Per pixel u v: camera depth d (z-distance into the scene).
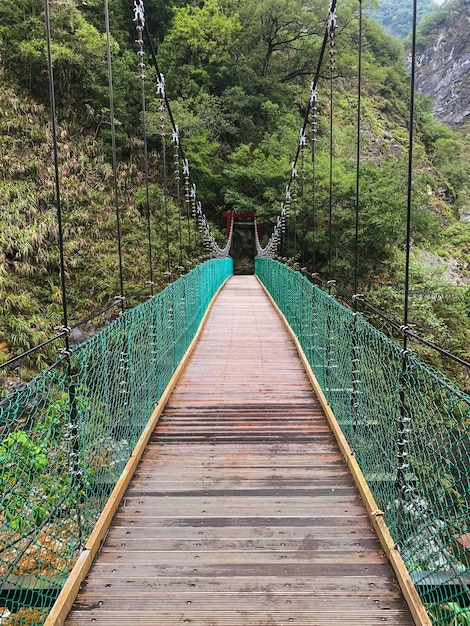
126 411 2.07
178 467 2.16
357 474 1.99
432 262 12.03
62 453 1.49
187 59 14.78
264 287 9.49
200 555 1.56
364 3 18.64
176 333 3.52
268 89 16.09
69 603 1.33
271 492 1.94
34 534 1.38
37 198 8.71
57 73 10.66
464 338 9.02
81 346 1.54
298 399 3.01
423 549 1.40
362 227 10.63
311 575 1.46
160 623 1.28
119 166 10.78
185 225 10.54
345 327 2.33
